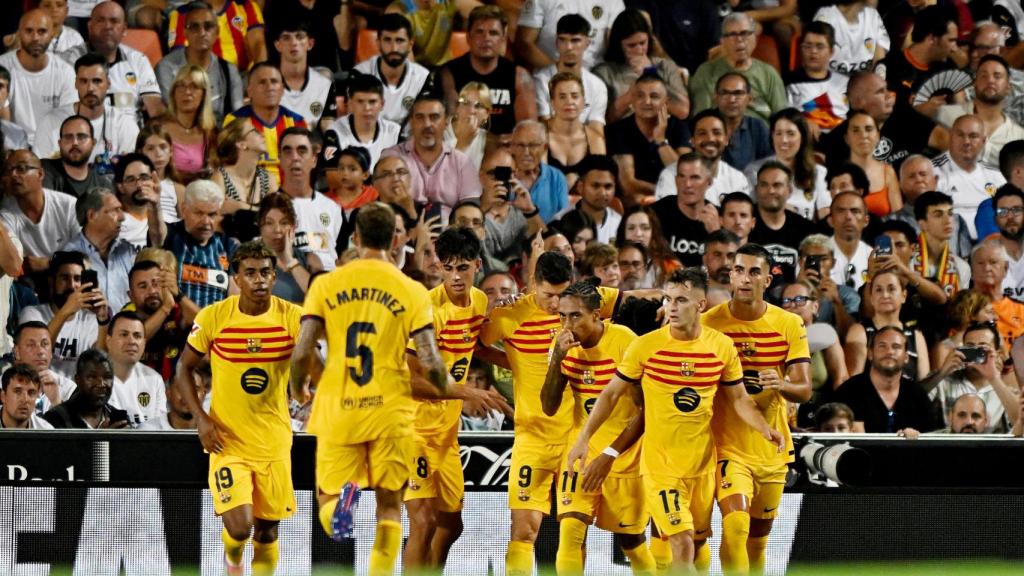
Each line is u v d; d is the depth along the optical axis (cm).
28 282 3369
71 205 3444
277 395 2298
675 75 4038
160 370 3316
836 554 2512
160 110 3700
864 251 3806
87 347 3312
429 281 3588
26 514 2403
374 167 3703
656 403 2222
